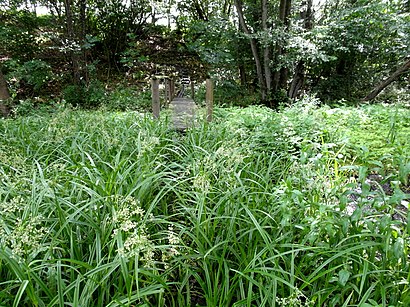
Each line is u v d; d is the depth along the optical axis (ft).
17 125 16.44
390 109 20.59
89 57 47.96
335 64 37.42
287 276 6.42
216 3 48.26
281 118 17.24
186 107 25.62
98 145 12.32
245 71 40.42
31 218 6.23
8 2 35.83
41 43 41.24
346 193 7.14
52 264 5.79
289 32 31.40
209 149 12.09
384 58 36.55
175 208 9.34
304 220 7.01
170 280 7.32
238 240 7.66
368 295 5.57
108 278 6.37
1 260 6.03
